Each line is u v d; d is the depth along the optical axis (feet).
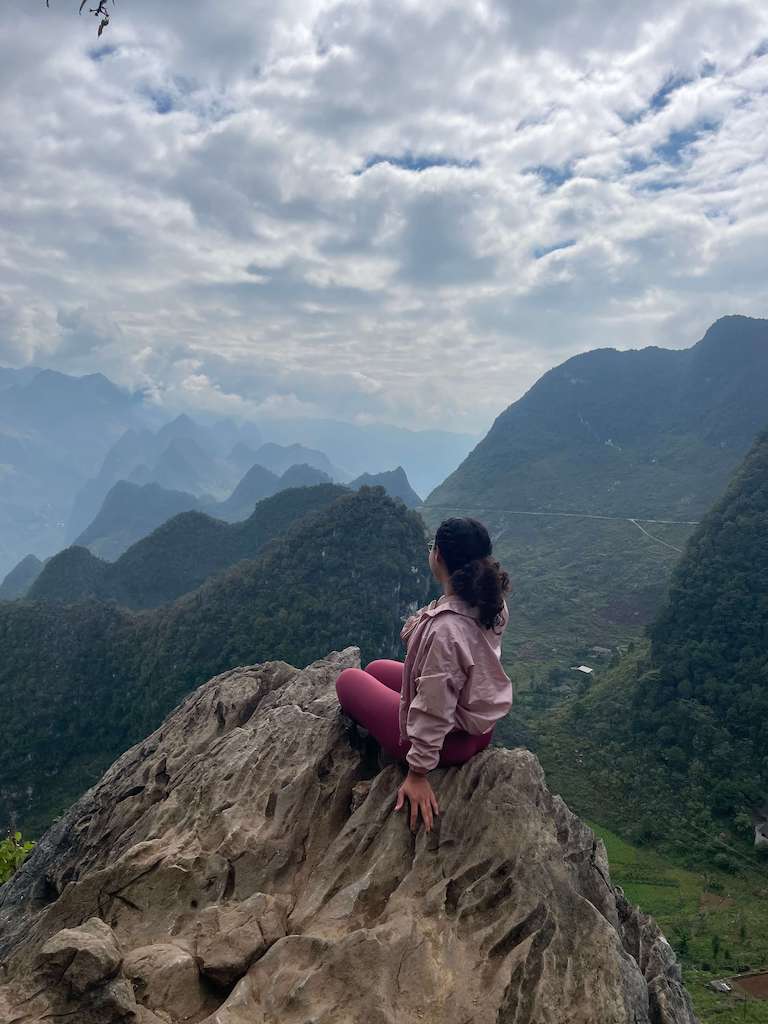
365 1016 10.30
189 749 23.97
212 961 11.73
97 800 24.99
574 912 12.53
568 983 11.29
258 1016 10.52
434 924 12.14
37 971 10.70
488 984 11.13
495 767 15.33
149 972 11.53
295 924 12.87
